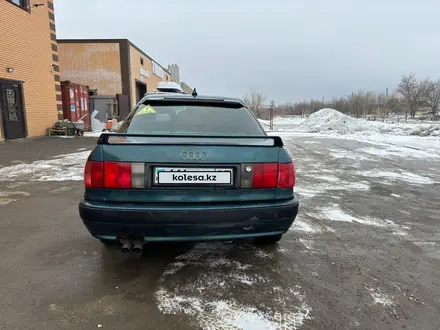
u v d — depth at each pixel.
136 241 2.12
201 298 1.94
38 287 2.03
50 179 5.24
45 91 12.70
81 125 14.12
